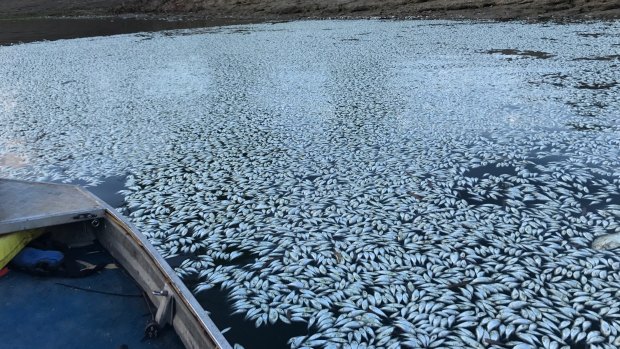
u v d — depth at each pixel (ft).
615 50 42.88
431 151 21.80
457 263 13.56
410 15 82.84
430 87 33.42
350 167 20.52
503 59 42.11
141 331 10.02
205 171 20.97
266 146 23.57
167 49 59.31
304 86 35.63
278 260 14.14
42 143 25.55
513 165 19.90
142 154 23.31
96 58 54.75
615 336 10.50
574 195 17.20
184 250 15.05
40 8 129.29
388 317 11.49
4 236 11.42
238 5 108.06
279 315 11.79
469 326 11.04
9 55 60.59
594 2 72.02
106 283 11.63
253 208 17.44
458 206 16.83
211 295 12.80
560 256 13.65
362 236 15.16
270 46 57.21
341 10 91.76
